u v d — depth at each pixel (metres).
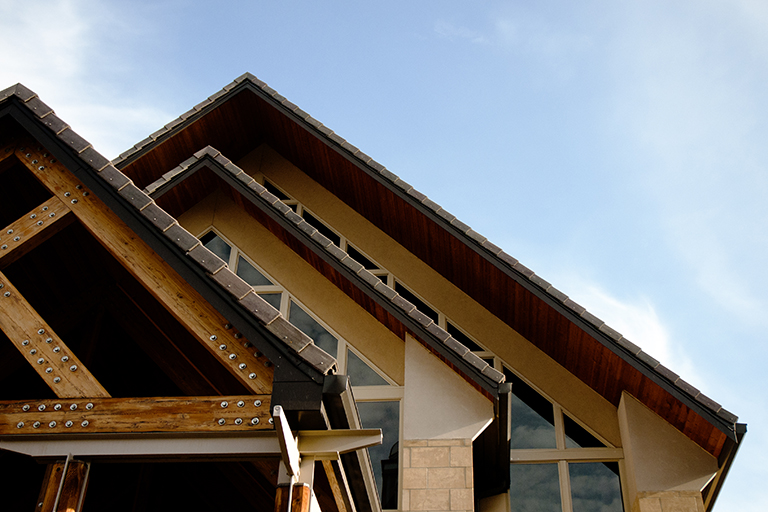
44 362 5.76
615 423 10.44
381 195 11.62
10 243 6.18
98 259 8.07
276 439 5.21
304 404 4.87
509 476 9.89
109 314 8.66
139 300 8.14
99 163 6.30
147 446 5.33
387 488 9.41
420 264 12.14
